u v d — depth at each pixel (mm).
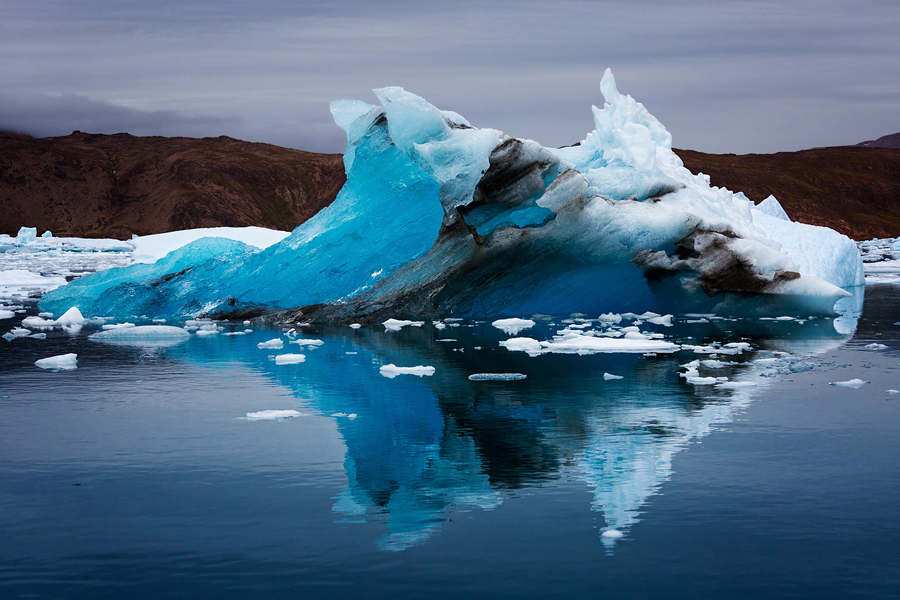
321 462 6199
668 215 16969
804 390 8875
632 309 18188
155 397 8781
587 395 8664
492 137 16859
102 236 168000
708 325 15812
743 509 5098
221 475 5891
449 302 17703
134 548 4582
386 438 6906
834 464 6031
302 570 4273
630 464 6070
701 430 7074
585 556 4410
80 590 4074
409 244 18875
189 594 4023
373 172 20359
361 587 4070
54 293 21484
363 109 20969
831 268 25312
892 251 49969
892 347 12398
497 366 10695
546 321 16688
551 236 17156
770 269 17281
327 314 17578
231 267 20328
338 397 8680
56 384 9625
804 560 4348
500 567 4277
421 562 4348
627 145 18547
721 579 4129
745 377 9750
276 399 8617
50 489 5609
